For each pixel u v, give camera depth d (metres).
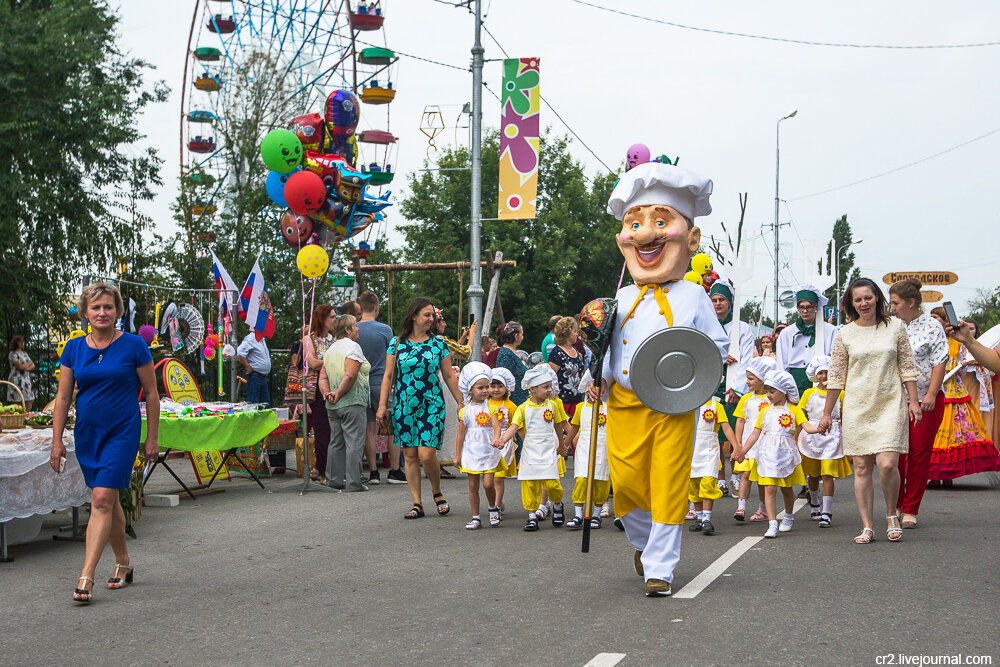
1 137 15.66
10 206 15.73
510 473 8.98
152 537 8.36
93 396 6.22
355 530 8.58
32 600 6.11
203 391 18.58
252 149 23.64
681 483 5.81
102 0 19.52
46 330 17.36
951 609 5.25
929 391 8.01
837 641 4.66
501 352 11.93
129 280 19.05
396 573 6.68
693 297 6.11
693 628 4.96
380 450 12.55
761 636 4.77
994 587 5.78
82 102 16.92
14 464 7.27
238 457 11.67
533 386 8.56
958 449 10.95
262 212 22.72
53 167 16.62
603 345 6.04
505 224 47.53
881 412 7.53
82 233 17.53
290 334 21.62
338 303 22.84
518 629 5.07
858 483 7.58
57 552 7.78
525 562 6.96
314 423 12.34
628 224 6.24
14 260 16.58
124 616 5.66
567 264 46.88
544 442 8.56
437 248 46.09
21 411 8.35
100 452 6.23
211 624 5.42
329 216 15.55
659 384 5.74
